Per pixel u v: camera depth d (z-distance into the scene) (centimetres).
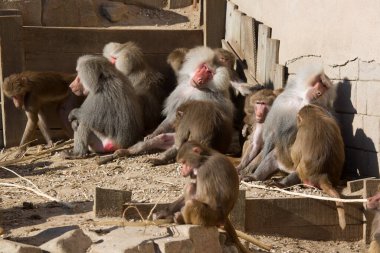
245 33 1370
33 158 1253
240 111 1314
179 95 1272
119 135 1269
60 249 755
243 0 1442
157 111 1359
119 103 1272
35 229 844
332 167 1013
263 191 998
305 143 1017
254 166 1123
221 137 1180
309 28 1191
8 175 1158
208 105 1186
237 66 1398
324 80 1074
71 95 1359
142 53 1377
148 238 769
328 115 1060
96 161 1213
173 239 762
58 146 1262
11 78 1305
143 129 1322
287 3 1256
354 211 952
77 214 916
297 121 1053
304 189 1016
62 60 1387
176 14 1551
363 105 1073
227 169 794
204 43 1450
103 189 889
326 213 947
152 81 1370
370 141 1060
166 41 1425
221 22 1459
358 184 989
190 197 816
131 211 888
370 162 1063
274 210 931
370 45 1048
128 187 1040
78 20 1470
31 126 1328
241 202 911
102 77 1279
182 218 809
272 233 934
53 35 1379
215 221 788
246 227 924
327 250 902
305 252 880
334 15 1127
